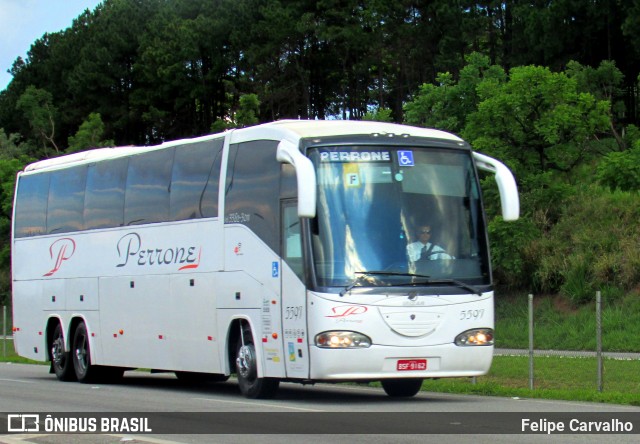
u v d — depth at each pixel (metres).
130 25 80.50
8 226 58.12
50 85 86.44
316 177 14.23
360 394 16.92
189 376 21.83
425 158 14.77
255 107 46.88
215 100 74.94
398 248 14.23
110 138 79.62
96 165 21.05
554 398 15.64
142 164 19.34
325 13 67.19
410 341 14.02
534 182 33.41
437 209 14.61
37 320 22.88
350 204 14.25
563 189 34.06
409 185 14.57
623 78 54.50
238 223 16.03
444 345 14.18
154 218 18.72
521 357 23.27
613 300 30.55
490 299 14.61
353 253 14.07
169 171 18.34
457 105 36.00
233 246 16.14
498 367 20.72
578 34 56.47
